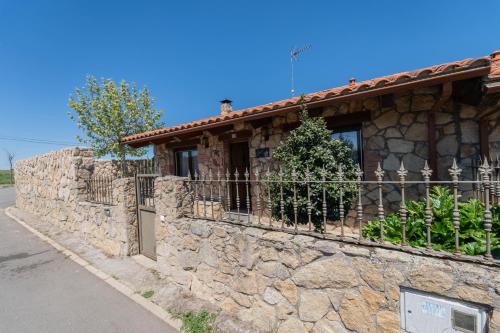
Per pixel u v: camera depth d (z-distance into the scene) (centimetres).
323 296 242
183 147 898
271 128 625
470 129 418
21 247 694
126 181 565
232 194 787
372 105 486
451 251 213
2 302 402
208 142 812
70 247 665
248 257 301
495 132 407
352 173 356
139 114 1266
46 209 983
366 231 284
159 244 448
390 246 213
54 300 402
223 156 774
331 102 430
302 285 255
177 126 687
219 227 337
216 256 343
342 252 229
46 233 825
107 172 1027
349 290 227
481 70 305
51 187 929
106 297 404
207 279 358
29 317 359
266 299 286
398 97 462
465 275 175
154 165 998
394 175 474
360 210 230
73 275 494
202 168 832
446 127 434
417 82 347
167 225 426
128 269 498
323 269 241
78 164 749
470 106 416
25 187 1247
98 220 651
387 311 207
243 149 833
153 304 375
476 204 257
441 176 440
